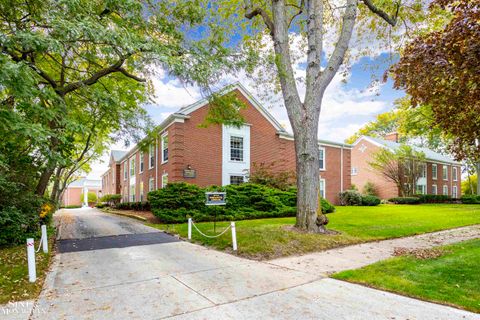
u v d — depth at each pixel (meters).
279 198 14.75
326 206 15.45
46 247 6.59
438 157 34.69
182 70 6.60
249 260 6.00
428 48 5.84
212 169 16.00
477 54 5.03
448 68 5.62
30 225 8.23
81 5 5.52
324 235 7.79
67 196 46.00
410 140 37.19
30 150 7.92
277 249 6.58
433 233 9.10
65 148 8.35
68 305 3.68
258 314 3.35
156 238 8.71
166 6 7.77
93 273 5.11
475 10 5.29
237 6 10.27
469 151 7.79
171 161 15.25
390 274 4.72
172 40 7.54
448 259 5.58
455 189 36.88
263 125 18.45
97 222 13.29
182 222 12.01
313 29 8.55
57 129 5.92
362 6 10.45
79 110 10.12
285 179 16.44
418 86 6.61
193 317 3.30
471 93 5.98
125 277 4.86
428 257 5.78
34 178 8.76
